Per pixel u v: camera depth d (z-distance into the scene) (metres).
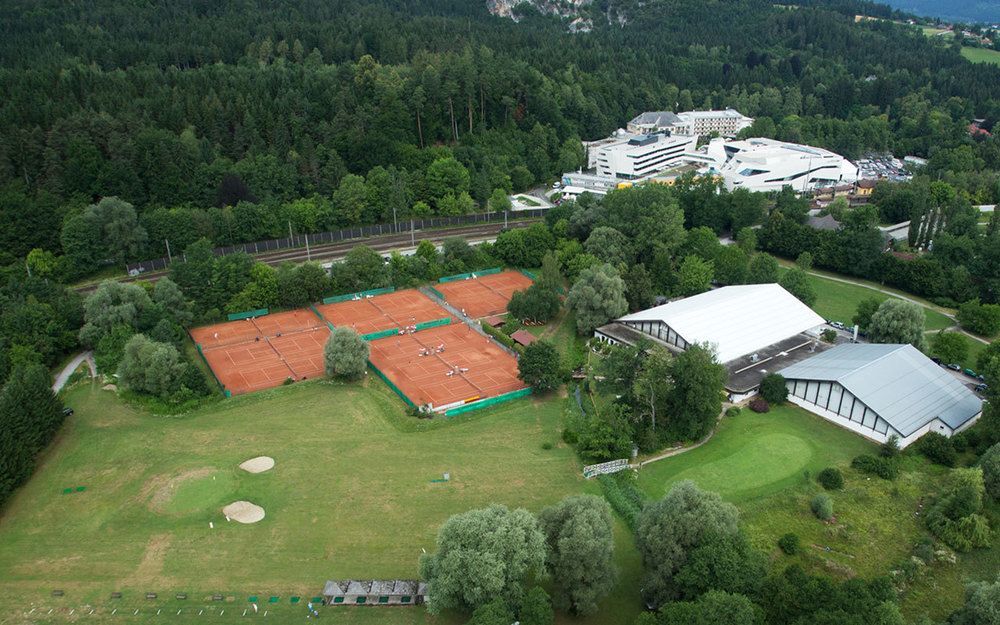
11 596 80.88
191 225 194.25
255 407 125.12
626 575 84.00
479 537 73.88
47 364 137.75
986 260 175.88
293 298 171.75
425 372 140.62
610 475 103.56
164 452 110.25
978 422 117.00
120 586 82.44
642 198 191.00
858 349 134.38
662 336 145.50
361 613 78.06
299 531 91.81
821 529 91.75
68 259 177.12
